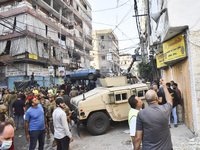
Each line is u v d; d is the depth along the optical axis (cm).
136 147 234
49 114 545
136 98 289
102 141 539
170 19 491
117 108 626
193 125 494
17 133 712
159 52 962
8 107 891
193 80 471
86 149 488
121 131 627
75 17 3262
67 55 2664
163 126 225
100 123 611
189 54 492
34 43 1894
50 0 2386
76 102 654
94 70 1494
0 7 2000
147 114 229
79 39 3209
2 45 1878
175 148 411
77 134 650
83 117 587
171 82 619
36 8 2108
